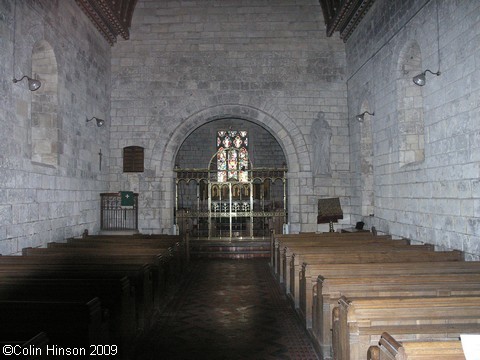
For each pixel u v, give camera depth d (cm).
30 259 905
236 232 2202
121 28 1748
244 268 1504
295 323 877
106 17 1611
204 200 2506
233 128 2719
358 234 1352
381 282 653
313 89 1842
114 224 1700
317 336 725
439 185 1041
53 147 1255
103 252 1045
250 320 900
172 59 1842
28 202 1075
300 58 1850
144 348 740
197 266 1547
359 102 1662
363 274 770
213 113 1842
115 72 1833
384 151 1396
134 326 758
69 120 1356
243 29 1856
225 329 841
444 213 1018
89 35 1562
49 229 1195
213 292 1148
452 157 981
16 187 1018
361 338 489
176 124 1827
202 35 1852
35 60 1255
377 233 1464
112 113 1822
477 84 880
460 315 513
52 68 1262
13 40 1021
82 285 654
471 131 903
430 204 1087
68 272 756
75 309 501
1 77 965
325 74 1845
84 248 1073
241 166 2667
